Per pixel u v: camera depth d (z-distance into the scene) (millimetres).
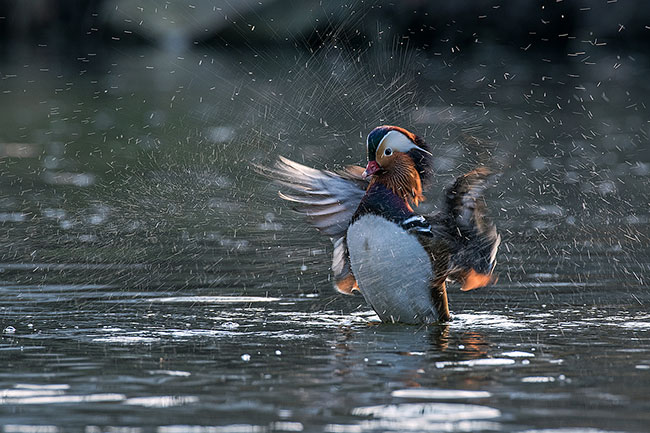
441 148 24891
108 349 8594
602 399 6898
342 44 45062
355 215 10141
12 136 27219
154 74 43000
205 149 25250
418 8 44625
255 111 32906
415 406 6738
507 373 7684
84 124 29688
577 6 45094
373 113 32406
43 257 13539
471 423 6344
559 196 18969
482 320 10070
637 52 44875
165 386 7297
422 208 17438
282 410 6648
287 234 15609
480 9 45250
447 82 39062
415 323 9961
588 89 37312
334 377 7578
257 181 20969
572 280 12125
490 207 17859
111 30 51312
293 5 47125
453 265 10016
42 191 19266
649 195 18922
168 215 17172
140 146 25609
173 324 9781
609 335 9219
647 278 12195
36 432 6195
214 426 6297
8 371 7758
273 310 10594
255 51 48531
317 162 23156
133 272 12602
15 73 42000
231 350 8586
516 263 13250
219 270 12812
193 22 50375
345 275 10633
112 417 6496
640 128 28312
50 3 51312
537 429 6227
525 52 45969
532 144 25688
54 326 9617
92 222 16344
